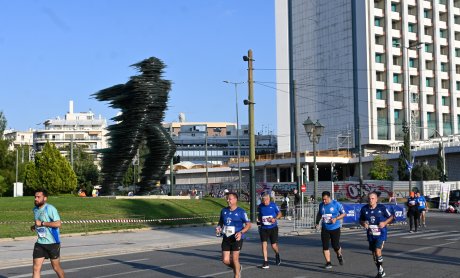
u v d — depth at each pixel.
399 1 97.44
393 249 17.95
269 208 14.34
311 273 12.96
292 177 86.69
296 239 23.23
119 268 14.68
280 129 111.31
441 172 66.69
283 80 110.69
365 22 94.44
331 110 100.25
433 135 94.81
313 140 32.09
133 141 38.69
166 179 104.62
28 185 59.00
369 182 64.69
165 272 13.66
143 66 38.81
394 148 90.12
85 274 13.61
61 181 59.06
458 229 27.78
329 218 13.80
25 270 14.81
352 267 13.85
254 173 31.38
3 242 22.45
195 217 32.72
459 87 102.06
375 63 94.88
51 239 10.48
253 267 14.13
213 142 162.12
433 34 99.88
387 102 94.81
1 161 71.06
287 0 110.25
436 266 13.84
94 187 81.19
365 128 93.62
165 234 26.30
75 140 170.62
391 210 12.14
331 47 100.56
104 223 28.41
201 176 103.88
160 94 39.12
